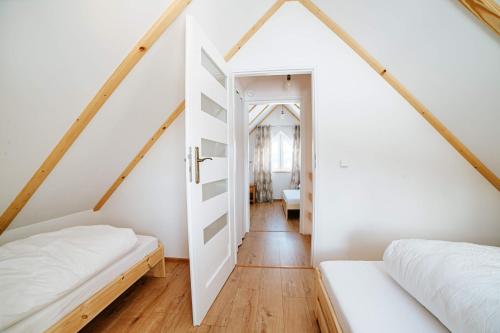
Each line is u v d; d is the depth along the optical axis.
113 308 1.59
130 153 2.21
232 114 2.20
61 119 1.33
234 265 2.23
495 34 1.21
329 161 2.10
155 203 2.41
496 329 0.59
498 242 1.97
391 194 2.07
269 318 1.47
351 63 2.04
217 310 1.56
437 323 0.81
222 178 1.88
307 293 1.76
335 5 1.80
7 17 0.86
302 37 2.08
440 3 1.26
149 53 1.42
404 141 2.03
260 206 5.62
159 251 1.96
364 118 2.06
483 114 1.60
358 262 1.33
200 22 1.53
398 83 1.95
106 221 2.50
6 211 1.55
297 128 6.25
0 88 1.00
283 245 2.88
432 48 1.50
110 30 1.16
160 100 1.91
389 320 0.83
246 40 2.12
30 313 0.96
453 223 2.02
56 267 1.18
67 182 1.79
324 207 2.12
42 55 1.02
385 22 1.59
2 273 1.08
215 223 1.78
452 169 1.99
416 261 0.99
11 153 1.25
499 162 1.81
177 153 2.34
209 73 1.62
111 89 1.40
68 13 0.97
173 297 1.72
